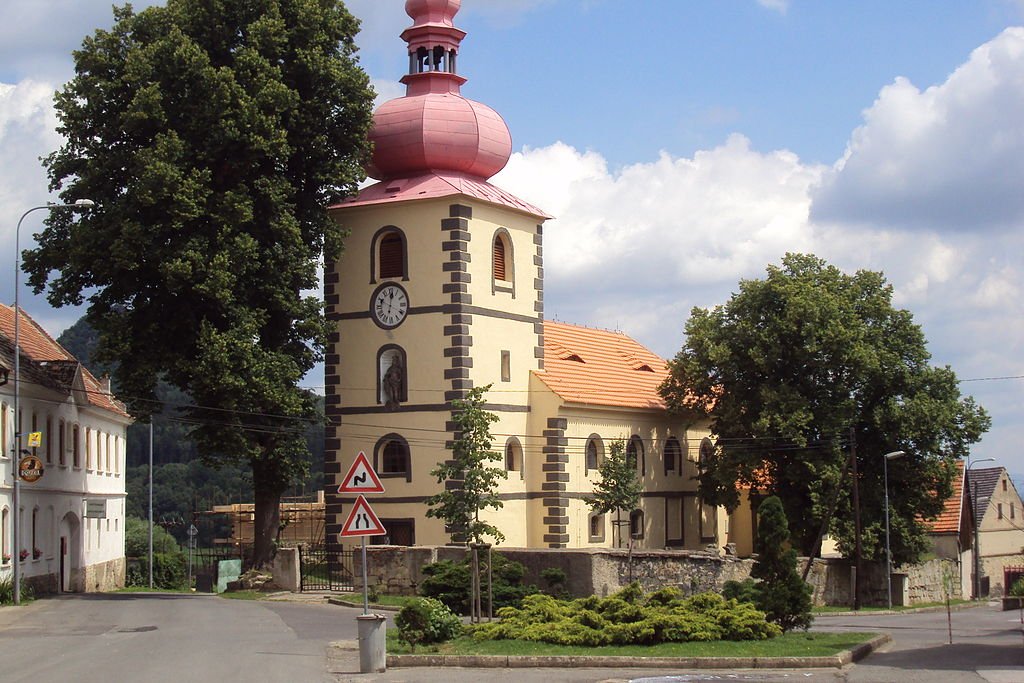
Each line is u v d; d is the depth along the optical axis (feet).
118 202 175.63
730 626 115.24
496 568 158.40
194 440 182.60
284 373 180.55
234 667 99.09
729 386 239.91
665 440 247.50
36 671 95.96
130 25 183.52
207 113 175.83
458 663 103.14
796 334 234.38
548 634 111.65
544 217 222.07
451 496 143.23
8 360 182.09
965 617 201.16
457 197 203.51
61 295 181.78
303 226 192.85
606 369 245.65
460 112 211.00
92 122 180.45
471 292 205.05
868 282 248.93
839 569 244.83
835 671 98.84
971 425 245.04
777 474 236.84
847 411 234.58
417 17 216.95
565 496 215.31
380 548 180.45
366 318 209.05
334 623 138.82
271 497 193.26
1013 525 365.20
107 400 254.47
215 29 184.55
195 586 306.76
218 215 176.24
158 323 180.34
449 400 201.57
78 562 224.53
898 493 249.14
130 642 118.32
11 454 179.42
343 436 209.56
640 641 110.93
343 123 193.57
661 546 243.60
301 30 190.08
